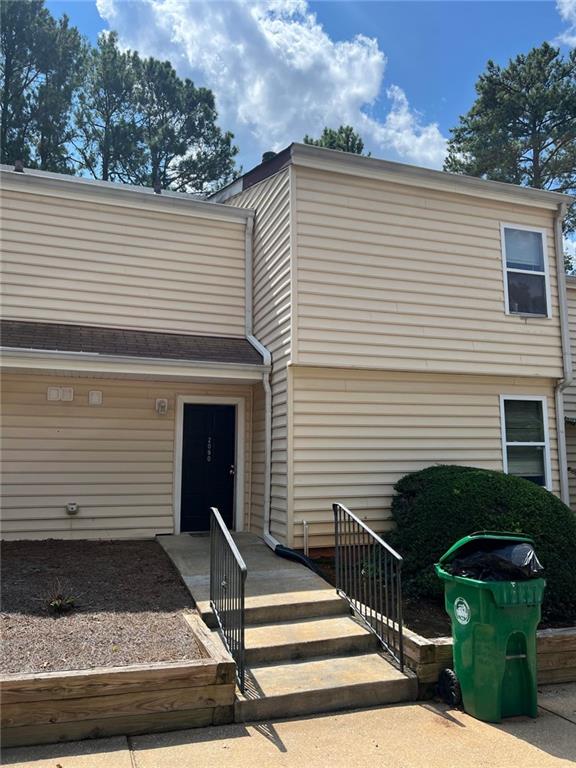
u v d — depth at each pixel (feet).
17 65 78.02
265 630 17.30
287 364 25.35
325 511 24.95
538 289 30.78
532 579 14.32
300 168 26.21
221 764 11.49
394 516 24.97
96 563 22.72
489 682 13.88
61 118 80.59
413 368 27.07
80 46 84.53
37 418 27.20
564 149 83.82
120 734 12.61
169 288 30.17
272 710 13.76
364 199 27.14
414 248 27.89
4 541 26.04
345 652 16.78
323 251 26.08
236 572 15.11
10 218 27.71
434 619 18.76
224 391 30.50
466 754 12.15
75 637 15.31
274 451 26.68
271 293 28.43
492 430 28.99
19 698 12.05
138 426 28.78
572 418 39.68
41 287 27.76
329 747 12.33
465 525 20.94
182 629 16.24
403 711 14.35
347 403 26.11
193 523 29.45
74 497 27.35
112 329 28.63
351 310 26.23
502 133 83.82
